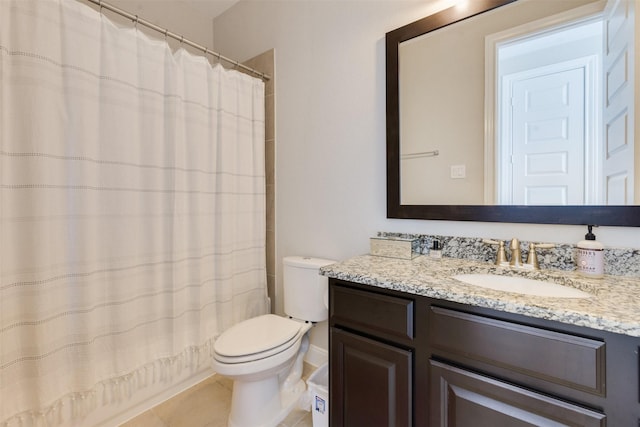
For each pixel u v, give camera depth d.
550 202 1.08
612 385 0.67
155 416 1.47
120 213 1.36
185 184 1.59
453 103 1.29
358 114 1.61
